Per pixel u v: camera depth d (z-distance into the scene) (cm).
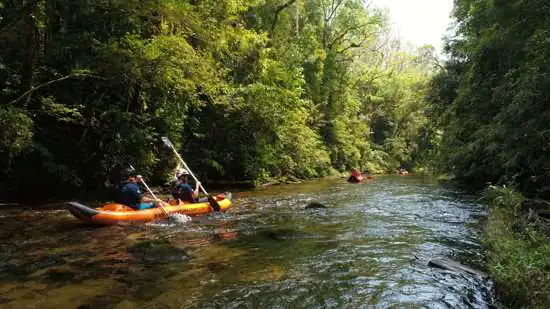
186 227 795
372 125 4403
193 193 993
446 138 1728
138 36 1087
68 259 562
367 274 505
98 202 1093
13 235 709
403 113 4200
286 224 830
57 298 418
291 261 559
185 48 1088
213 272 510
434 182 1964
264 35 1762
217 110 1561
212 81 1326
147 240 680
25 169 1108
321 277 493
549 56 845
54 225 796
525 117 858
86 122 1155
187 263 548
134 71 1062
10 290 441
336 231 759
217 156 1614
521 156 922
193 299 421
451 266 525
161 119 1341
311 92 2625
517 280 390
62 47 1060
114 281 473
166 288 452
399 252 605
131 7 1052
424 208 1051
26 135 912
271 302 416
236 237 708
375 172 3438
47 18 1038
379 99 4100
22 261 550
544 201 805
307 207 1061
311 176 2395
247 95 1596
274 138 1784
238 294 436
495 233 604
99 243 656
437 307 406
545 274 390
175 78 1163
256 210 1026
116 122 1166
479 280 480
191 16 1138
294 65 2145
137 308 396
